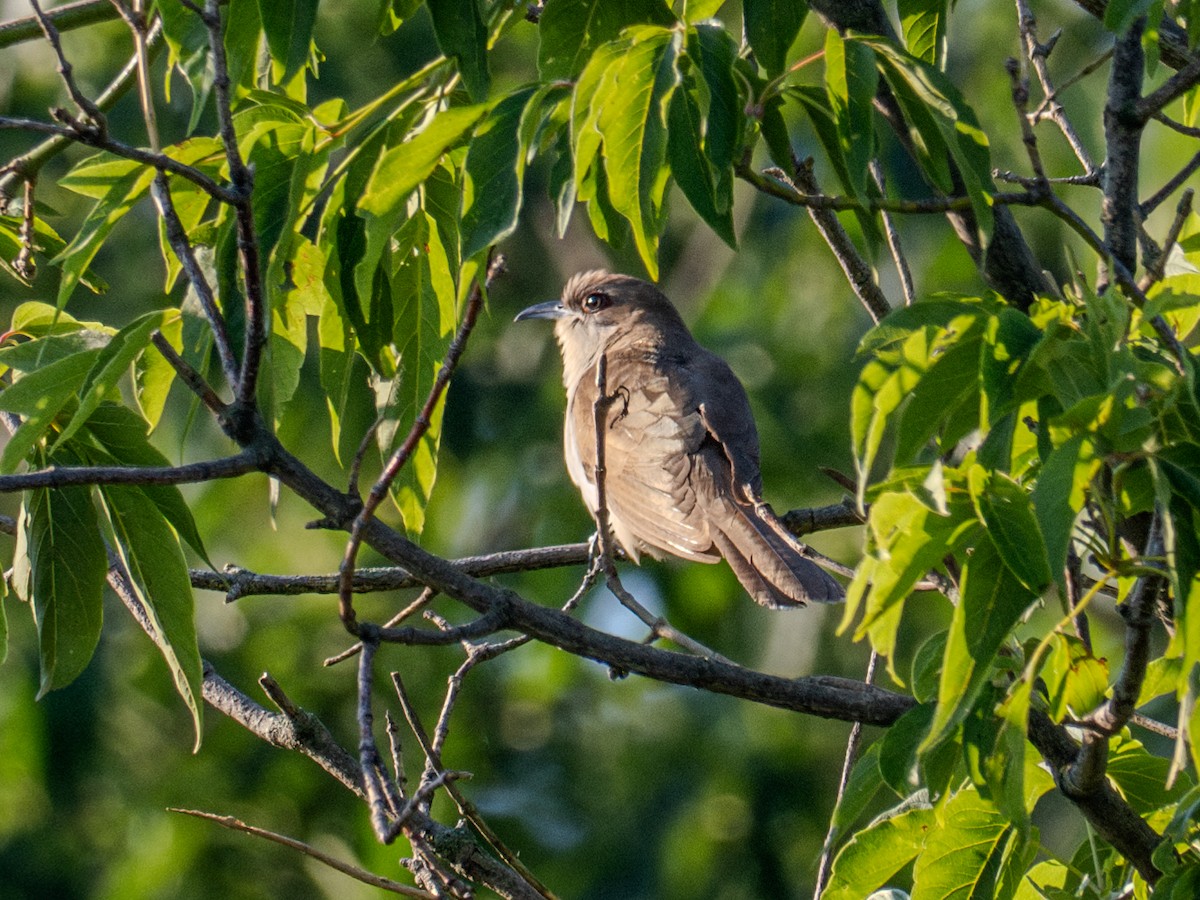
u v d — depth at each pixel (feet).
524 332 71.00
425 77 26.27
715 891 63.41
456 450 68.39
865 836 26.86
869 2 29.37
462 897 24.86
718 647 67.00
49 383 24.68
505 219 22.02
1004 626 20.15
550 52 24.77
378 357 27.40
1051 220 59.72
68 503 27.73
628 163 23.07
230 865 60.18
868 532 20.44
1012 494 19.99
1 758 60.64
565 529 65.16
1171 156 48.49
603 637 25.00
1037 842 26.32
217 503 65.92
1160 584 21.22
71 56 64.85
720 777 65.21
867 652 64.80
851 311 65.77
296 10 23.62
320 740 30.22
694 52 22.20
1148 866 25.18
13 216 32.45
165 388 28.43
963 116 22.89
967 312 21.17
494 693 66.69
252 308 23.16
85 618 28.22
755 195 67.92
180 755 62.23
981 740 23.12
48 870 60.54
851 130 22.36
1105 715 23.06
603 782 66.08
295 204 24.61
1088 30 59.77
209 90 24.62
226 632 65.46
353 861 59.67
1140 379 20.01
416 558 24.26
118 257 64.69
